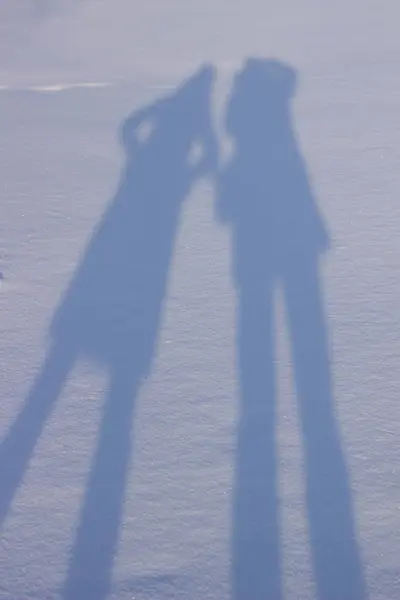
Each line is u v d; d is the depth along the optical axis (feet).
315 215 17.44
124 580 9.80
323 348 13.38
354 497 10.71
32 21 33.99
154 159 20.65
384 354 13.19
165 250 16.52
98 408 12.44
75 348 13.78
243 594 9.55
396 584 9.57
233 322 14.15
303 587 9.59
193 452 11.55
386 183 18.65
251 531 10.34
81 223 17.83
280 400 12.35
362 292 14.78
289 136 21.31
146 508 10.75
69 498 10.98
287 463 11.27
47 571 9.98
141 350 13.62
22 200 19.04
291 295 14.80
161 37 30.48
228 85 25.14
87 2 35.94
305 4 33.06
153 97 24.70
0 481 11.28
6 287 15.60
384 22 30.07
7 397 12.76
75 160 20.95
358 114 22.41
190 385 12.76
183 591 9.63
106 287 15.46
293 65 26.48
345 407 12.15
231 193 18.63
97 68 27.73
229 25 31.17
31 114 24.22
